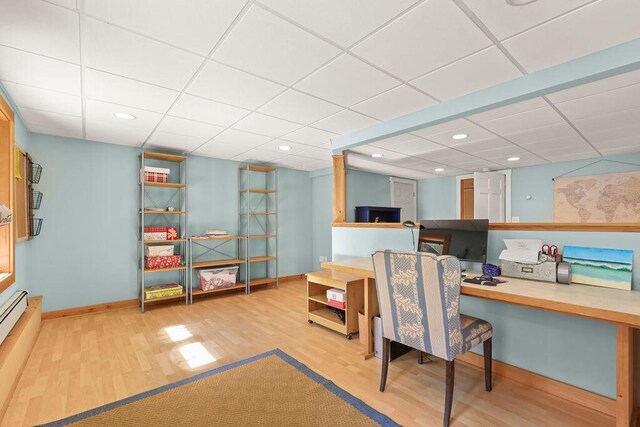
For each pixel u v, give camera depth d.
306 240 5.82
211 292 4.45
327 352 2.56
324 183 5.68
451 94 2.38
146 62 1.88
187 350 2.60
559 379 1.92
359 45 1.72
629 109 2.57
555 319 1.94
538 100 2.37
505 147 3.88
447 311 1.62
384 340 1.97
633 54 1.67
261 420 1.70
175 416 1.73
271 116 2.85
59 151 3.47
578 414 1.74
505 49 1.76
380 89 2.29
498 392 1.96
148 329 3.10
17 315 2.32
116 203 3.85
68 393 1.96
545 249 1.95
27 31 1.55
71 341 2.78
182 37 1.63
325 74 2.05
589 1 1.35
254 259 4.80
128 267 3.92
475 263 2.33
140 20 1.48
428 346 1.72
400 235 2.96
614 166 4.32
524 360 2.07
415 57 1.84
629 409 1.38
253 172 5.17
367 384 2.07
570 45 1.71
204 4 1.38
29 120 2.91
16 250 2.65
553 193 4.85
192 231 4.46
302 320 3.37
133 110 2.67
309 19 1.49
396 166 5.25
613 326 1.73
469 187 6.07
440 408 1.81
